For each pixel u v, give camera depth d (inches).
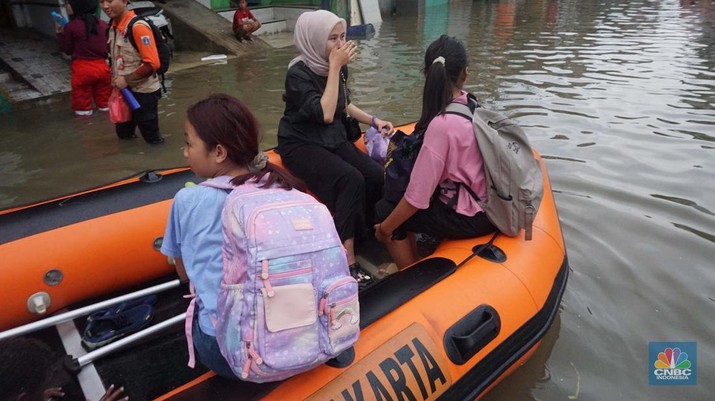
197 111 63.9
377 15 533.3
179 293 107.1
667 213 152.5
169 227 67.0
